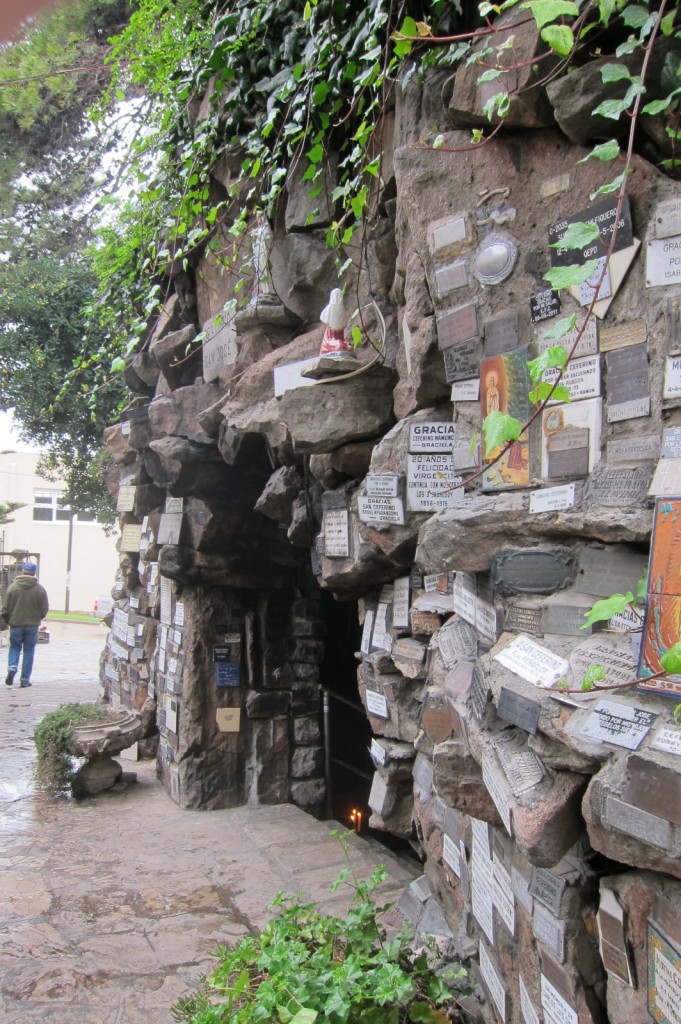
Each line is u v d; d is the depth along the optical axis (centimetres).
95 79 659
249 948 266
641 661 155
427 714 240
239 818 529
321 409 321
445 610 282
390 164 312
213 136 420
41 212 859
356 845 475
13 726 808
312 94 325
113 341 627
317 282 364
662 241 174
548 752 166
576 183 200
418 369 271
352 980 219
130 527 727
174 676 573
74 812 534
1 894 393
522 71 206
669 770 135
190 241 433
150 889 402
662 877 146
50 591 2922
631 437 180
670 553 154
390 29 273
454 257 231
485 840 228
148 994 302
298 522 391
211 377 474
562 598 187
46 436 1027
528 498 202
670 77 180
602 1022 163
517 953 200
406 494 288
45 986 307
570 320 163
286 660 586
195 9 452
